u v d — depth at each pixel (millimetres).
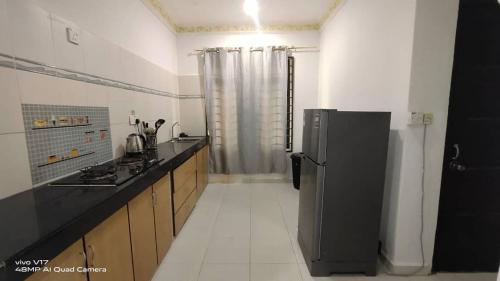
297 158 3561
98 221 1062
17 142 1217
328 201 1716
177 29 3748
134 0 2463
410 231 1757
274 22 3652
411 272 1791
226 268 1882
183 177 2438
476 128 1679
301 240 2100
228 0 2912
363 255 1780
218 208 2992
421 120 1617
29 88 1279
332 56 3189
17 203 1088
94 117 1807
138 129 2492
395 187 1776
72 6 1596
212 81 3744
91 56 1780
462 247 1809
